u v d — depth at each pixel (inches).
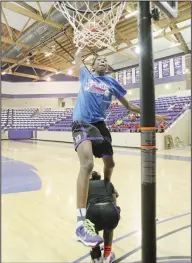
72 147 406.0
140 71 38.8
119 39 377.7
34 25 339.3
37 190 136.4
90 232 48.8
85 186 51.8
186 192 127.9
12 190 136.3
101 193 57.9
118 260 62.0
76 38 106.8
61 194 128.0
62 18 291.0
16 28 363.3
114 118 469.7
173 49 447.2
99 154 60.7
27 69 645.3
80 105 60.0
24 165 225.8
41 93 664.4
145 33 38.4
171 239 73.6
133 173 180.7
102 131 60.7
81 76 63.2
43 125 624.7
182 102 417.7
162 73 488.4
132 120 422.9
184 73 454.0
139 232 79.5
